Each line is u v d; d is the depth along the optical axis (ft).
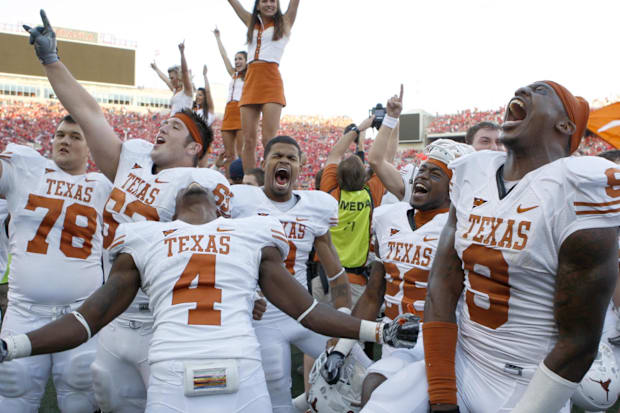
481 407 6.50
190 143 10.10
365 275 14.74
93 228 10.64
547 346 6.13
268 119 18.12
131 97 136.46
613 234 5.59
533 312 6.14
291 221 10.59
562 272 5.78
